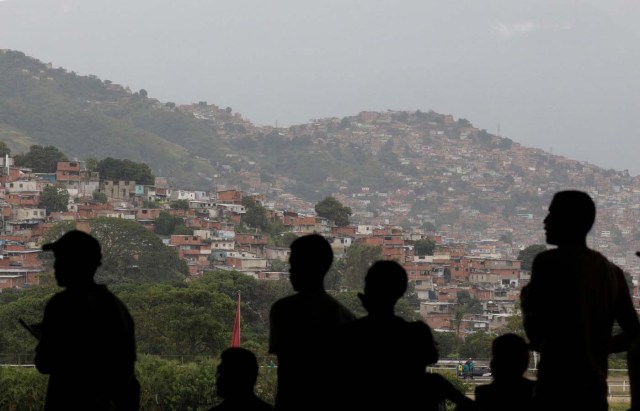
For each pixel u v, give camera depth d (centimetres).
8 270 13138
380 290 804
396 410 788
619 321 859
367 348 795
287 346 849
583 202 855
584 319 832
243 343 6781
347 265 12794
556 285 841
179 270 12975
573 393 832
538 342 857
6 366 3228
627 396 2966
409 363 793
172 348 6981
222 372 838
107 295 850
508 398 852
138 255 12131
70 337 822
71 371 823
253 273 14950
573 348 834
